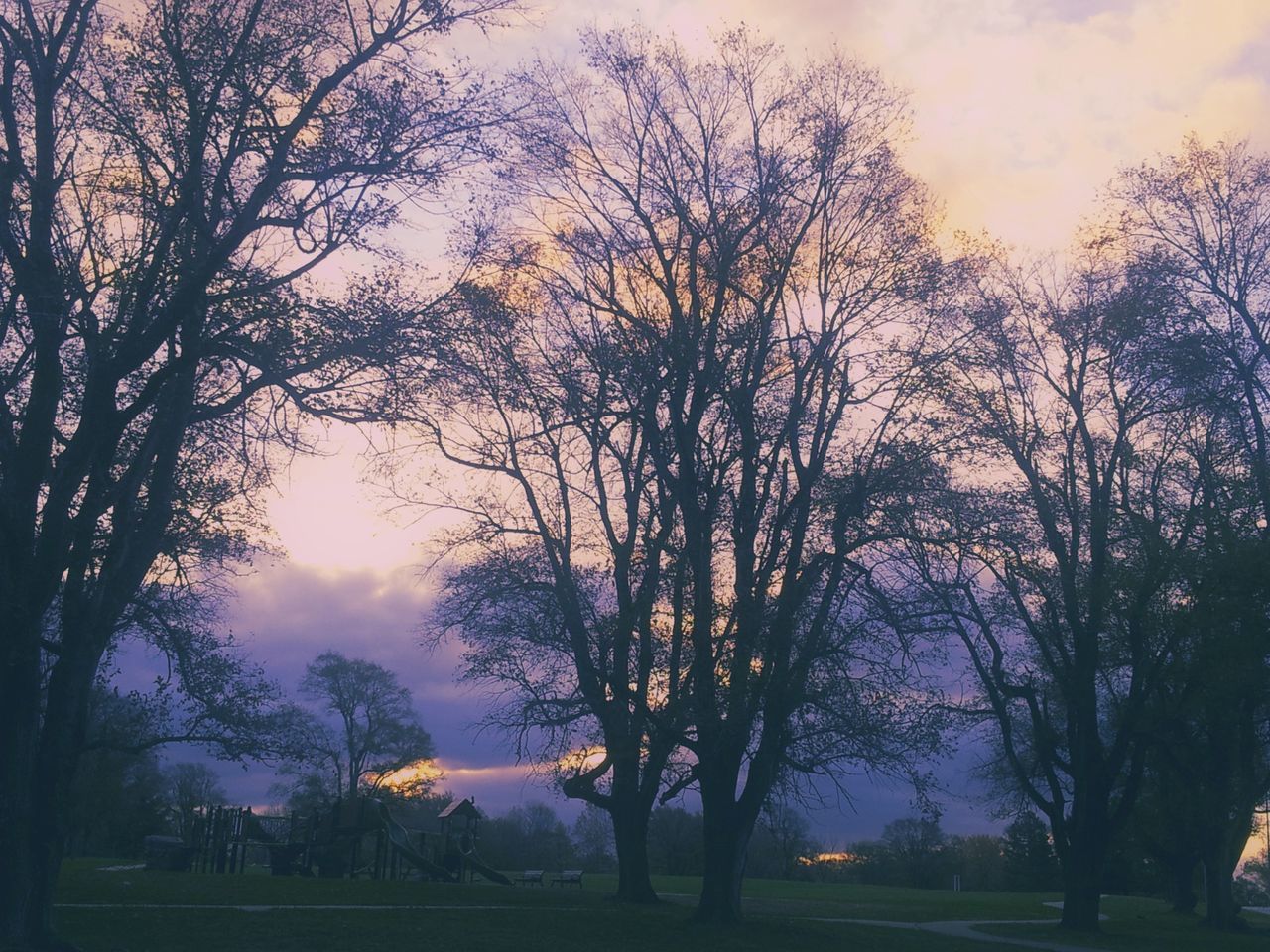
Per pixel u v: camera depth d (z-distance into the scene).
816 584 22.64
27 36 15.88
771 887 52.44
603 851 71.06
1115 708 32.69
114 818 57.81
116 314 16.23
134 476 16.83
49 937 15.34
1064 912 32.31
